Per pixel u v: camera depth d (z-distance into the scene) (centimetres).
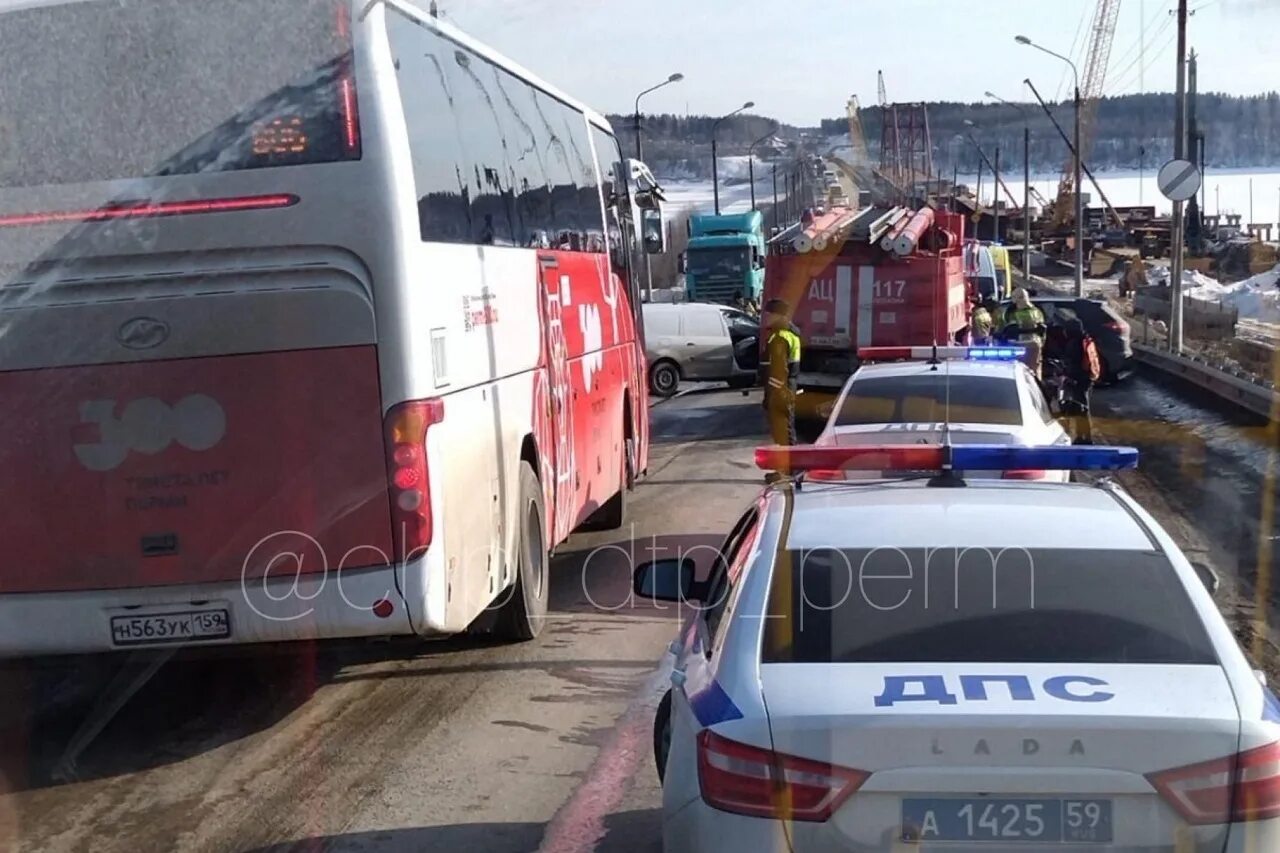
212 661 744
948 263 2041
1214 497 1278
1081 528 390
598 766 595
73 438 599
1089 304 2402
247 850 509
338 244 598
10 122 591
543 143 936
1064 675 326
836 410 969
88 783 590
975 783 298
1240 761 297
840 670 335
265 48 595
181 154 593
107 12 590
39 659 640
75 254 593
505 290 786
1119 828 296
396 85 612
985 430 884
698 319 2700
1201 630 345
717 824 314
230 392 601
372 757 616
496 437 742
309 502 605
